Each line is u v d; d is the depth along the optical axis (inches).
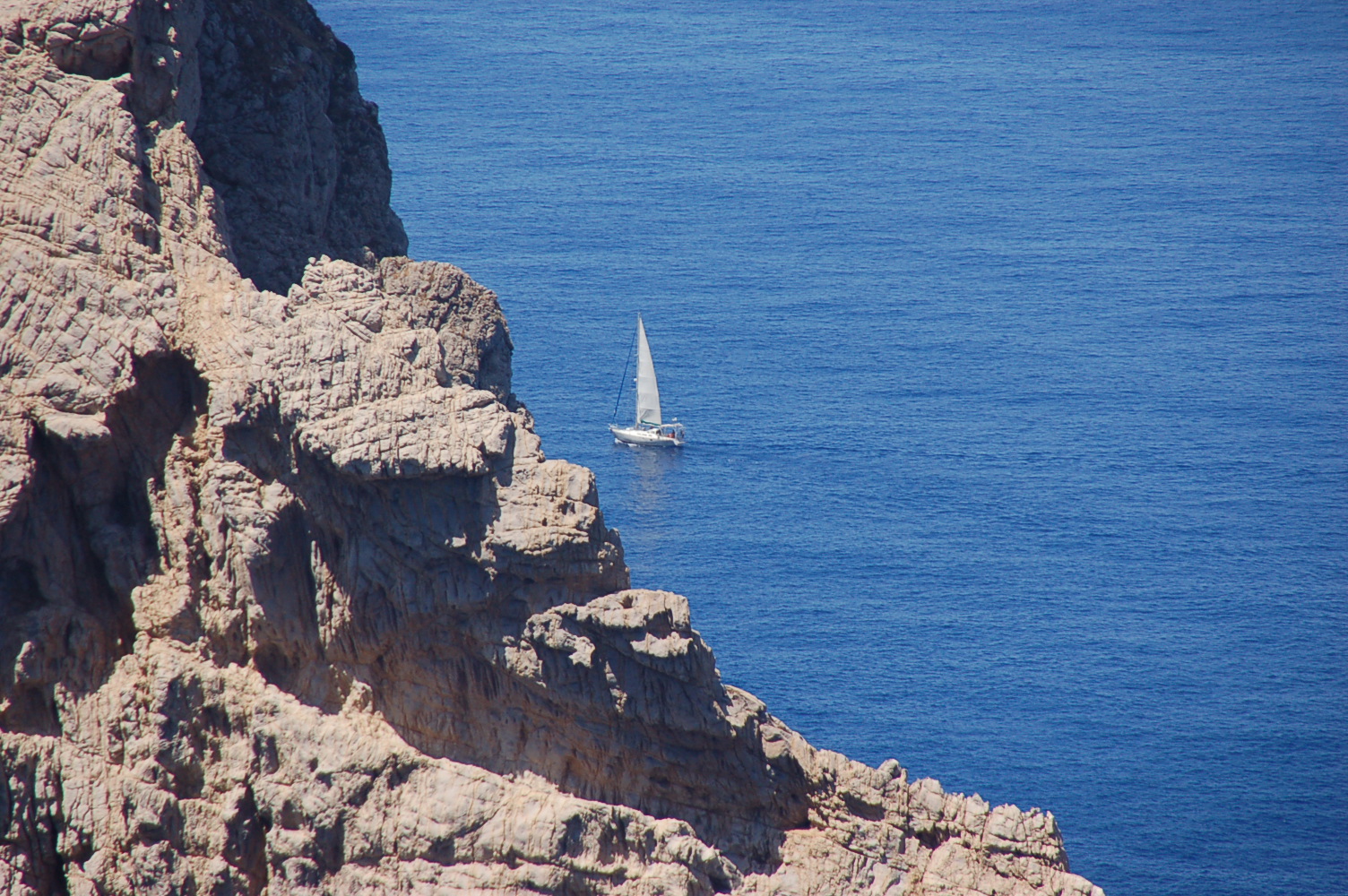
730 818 4677.7
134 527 4296.3
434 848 4313.5
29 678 4143.7
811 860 4702.3
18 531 4156.0
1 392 4133.9
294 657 4387.3
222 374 4274.1
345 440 4224.9
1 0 4446.4
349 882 4291.3
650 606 4434.1
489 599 4372.5
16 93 4330.7
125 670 4234.7
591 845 4343.0
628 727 4512.8
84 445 4116.6
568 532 4325.8
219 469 4274.1
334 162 6845.5
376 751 4313.5
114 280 4259.4
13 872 4089.6
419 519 4335.6
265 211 6338.6
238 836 4259.4
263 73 6451.8
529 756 4475.9
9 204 4232.3
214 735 4286.4
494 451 4298.7
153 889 4170.8
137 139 4397.1
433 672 4436.5
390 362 4335.6
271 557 4288.9
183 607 4261.8
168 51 4704.7
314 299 4397.1
